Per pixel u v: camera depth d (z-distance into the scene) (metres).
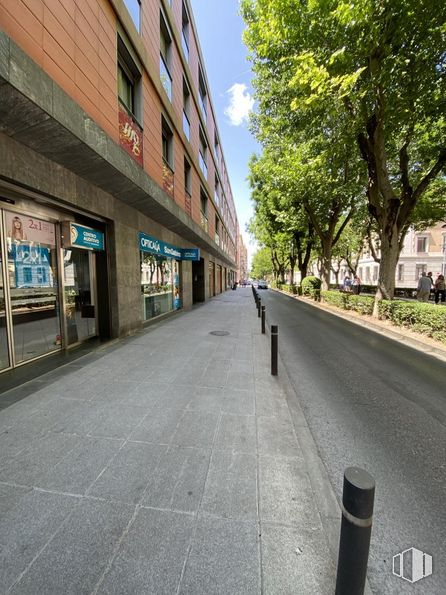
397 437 3.19
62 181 5.09
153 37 8.55
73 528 1.86
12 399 3.76
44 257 5.63
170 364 5.33
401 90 7.70
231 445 2.81
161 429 3.08
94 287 7.18
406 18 5.95
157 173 8.99
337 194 13.52
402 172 10.02
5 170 3.90
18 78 3.38
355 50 6.46
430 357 6.30
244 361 5.59
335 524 2.00
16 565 1.62
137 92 7.73
